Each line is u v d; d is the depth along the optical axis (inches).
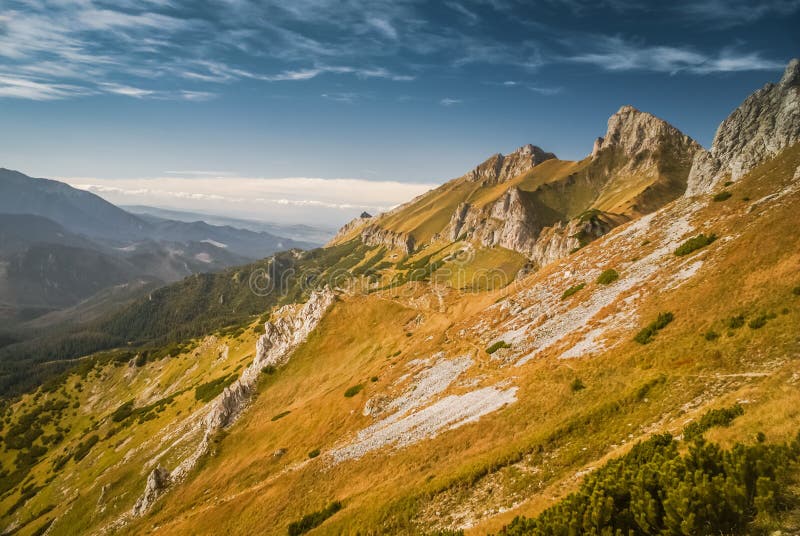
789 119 2859.3
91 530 3563.0
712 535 544.4
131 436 5634.8
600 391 1411.2
